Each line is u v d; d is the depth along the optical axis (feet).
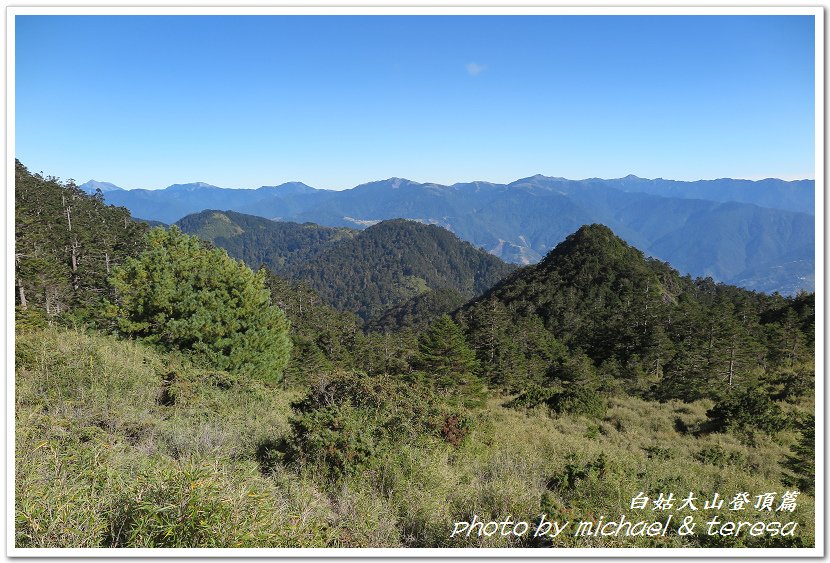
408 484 17.61
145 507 10.82
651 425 56.03
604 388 87.86
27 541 10.52
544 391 66.28
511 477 19.53
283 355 58.44
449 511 16.48
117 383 27.35
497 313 119.85
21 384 23.66
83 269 121.08
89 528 10.73
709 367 92.73
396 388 28.91
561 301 194.18
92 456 14.58
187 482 11.36
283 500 14.53
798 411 61.52
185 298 50.11
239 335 50.96
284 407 32.78
